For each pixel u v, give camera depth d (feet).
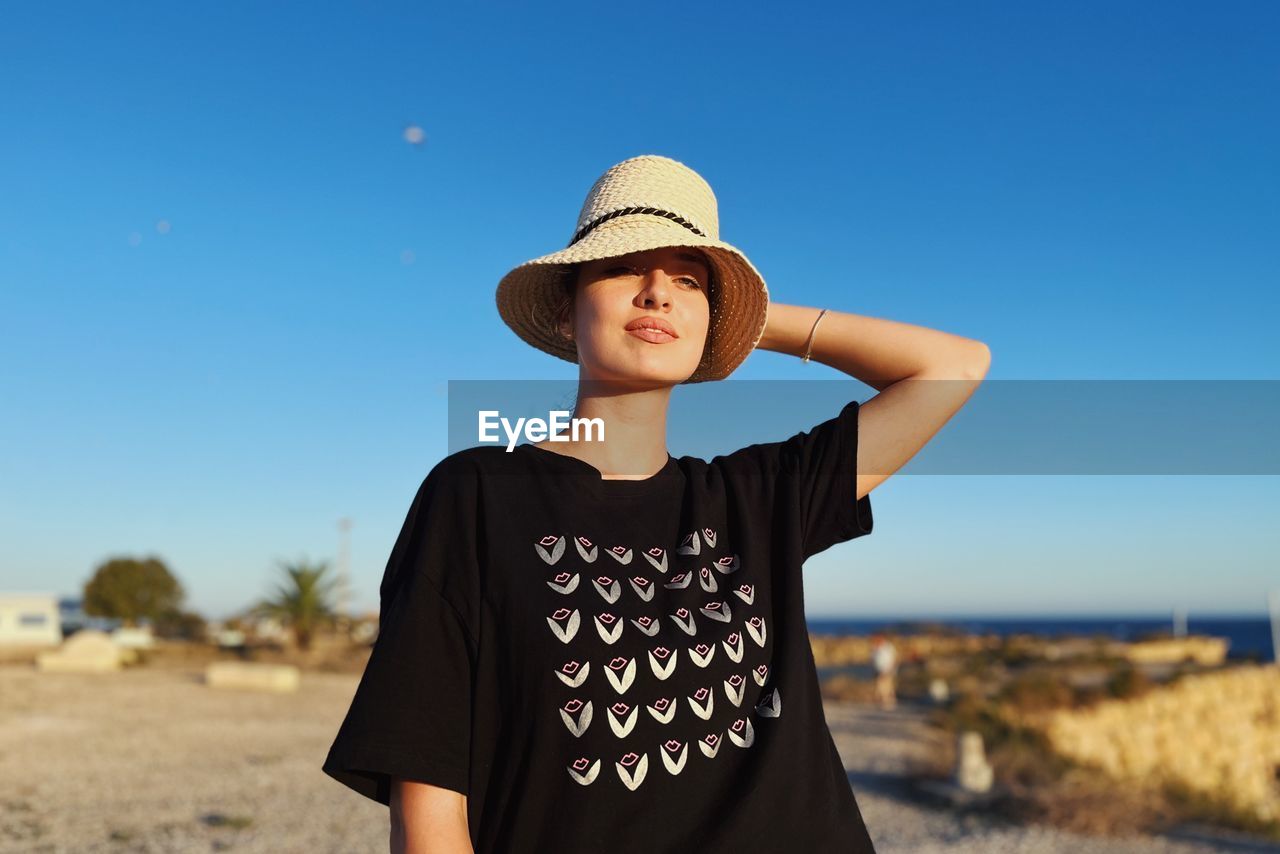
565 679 4.46
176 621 157.89
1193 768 76.13
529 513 4.85
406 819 4.34
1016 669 123.75
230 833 27.14
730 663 4.76
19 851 24.34
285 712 57.72
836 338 6.29
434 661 4.53
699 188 5.69
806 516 5.66
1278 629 169.78
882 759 45.65
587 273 5.42
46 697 59.57
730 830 4.40
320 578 105.81
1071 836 31.83
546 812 4.35
